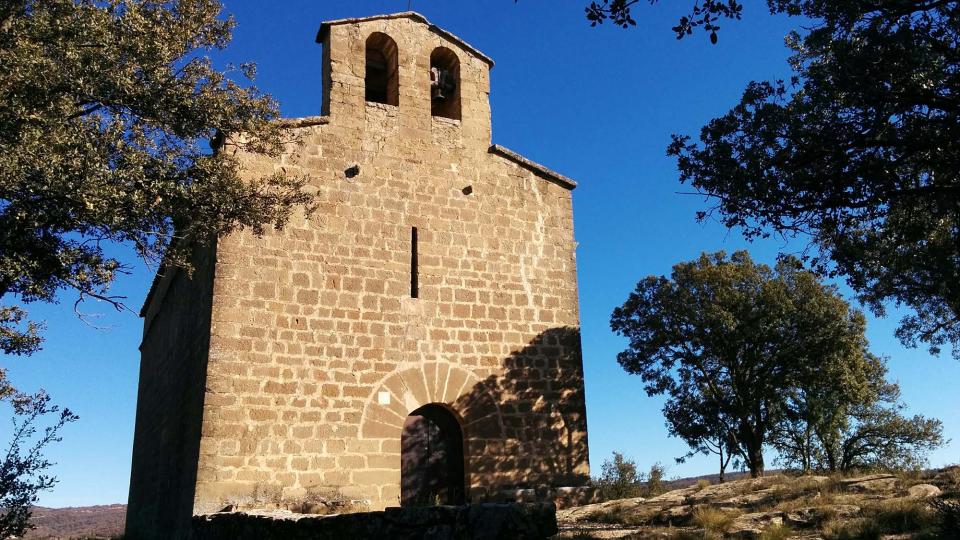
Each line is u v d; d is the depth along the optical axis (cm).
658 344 3008
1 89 1014
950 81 1083
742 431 2908
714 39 947
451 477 1566
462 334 1620
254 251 1465
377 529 802
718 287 2930
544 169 1831
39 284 1177
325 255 1531
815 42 1164
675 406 3003
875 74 1084
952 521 968
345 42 1714
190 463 1379
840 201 1169
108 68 1121
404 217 1639
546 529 685
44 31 1073
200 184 1258
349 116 1656
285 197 1404
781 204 1205
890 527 1028
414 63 1783
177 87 1227
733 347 2906
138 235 1209
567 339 1734
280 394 1406
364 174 1627
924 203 1241
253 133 1352
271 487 1348
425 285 1616
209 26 1324
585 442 1669
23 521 1198
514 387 1641
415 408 1523
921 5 1089
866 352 3042
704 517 1185
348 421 1449
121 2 1180
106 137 1105
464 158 1755
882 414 3102
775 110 1187
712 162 1228
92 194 1030
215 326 1391
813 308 2847
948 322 2127
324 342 1476
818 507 1155
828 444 3047
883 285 1722
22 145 983
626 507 1468
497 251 1720
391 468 1459
